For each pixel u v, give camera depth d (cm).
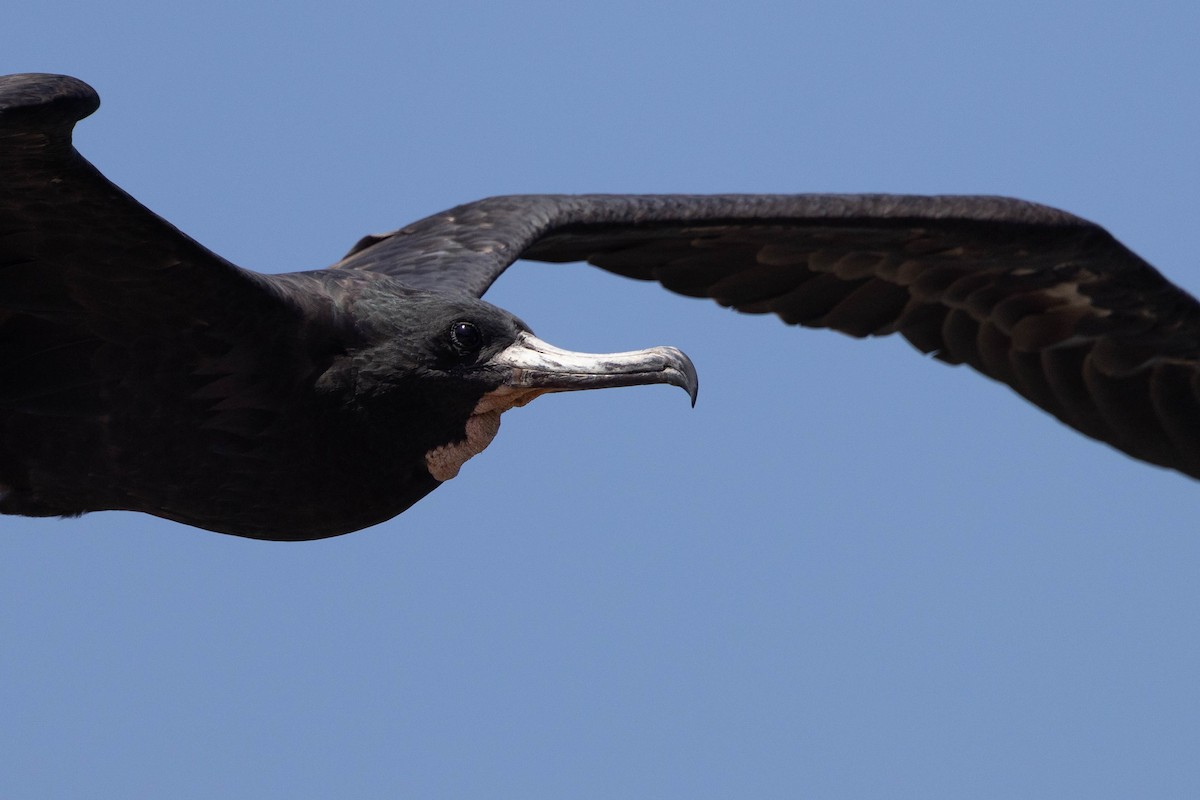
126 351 1227
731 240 1611
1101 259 1584
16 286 1209
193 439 1243
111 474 1259
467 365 1277
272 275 1261
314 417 1252
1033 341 1688
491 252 1463
